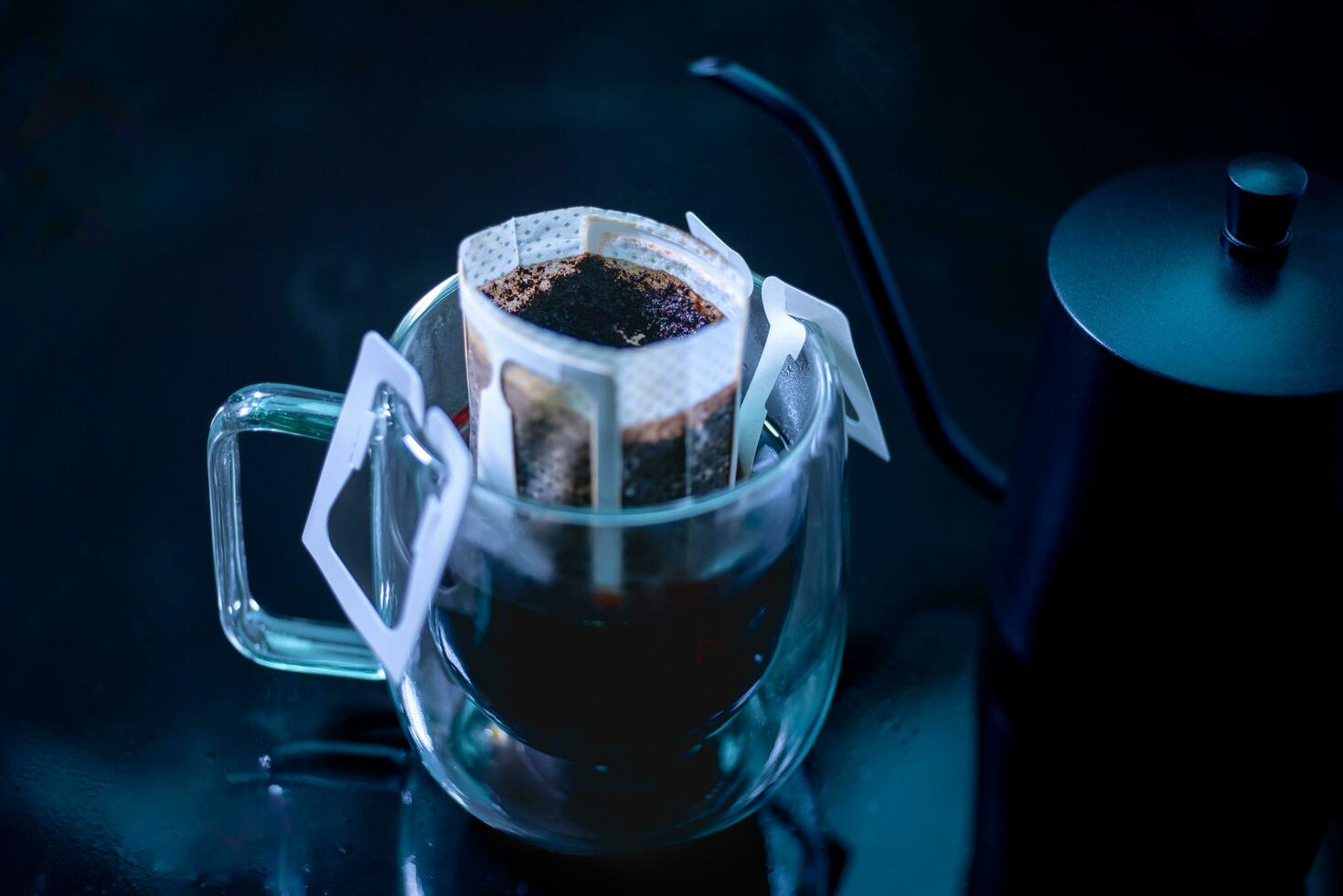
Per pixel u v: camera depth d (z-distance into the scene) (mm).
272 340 809
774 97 695
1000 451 775
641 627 602
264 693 723
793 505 612
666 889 676
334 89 905
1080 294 652
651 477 583
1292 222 668
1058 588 675
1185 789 694
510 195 854
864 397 657
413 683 672
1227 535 641
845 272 825
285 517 759
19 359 805
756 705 681
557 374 564
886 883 678
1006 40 921
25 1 927
